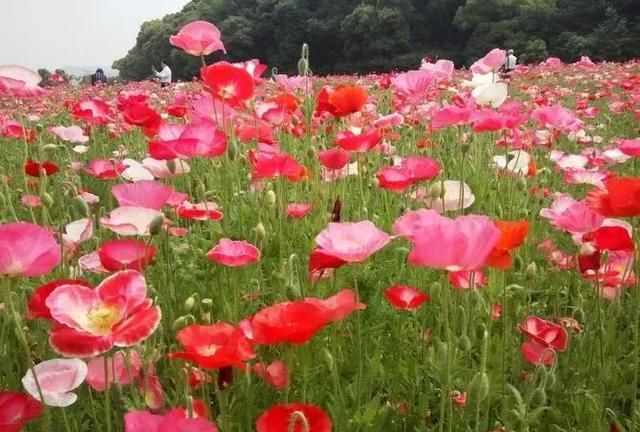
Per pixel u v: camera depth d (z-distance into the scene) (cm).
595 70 1593
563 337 215
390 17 3997
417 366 213
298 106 441
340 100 345
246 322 166
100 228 299
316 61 4250
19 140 594
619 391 226
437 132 556
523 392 222
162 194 227
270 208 319
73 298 150
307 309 153
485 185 396
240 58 4238
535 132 513
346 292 164
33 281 268
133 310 151
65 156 547
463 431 193
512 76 1361
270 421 144
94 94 1452
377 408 187
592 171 367
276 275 254
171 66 4369
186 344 157
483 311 243
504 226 186
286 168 288
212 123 291
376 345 216
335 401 182
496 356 218
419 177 280
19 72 347
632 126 737
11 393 162
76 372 167
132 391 177
